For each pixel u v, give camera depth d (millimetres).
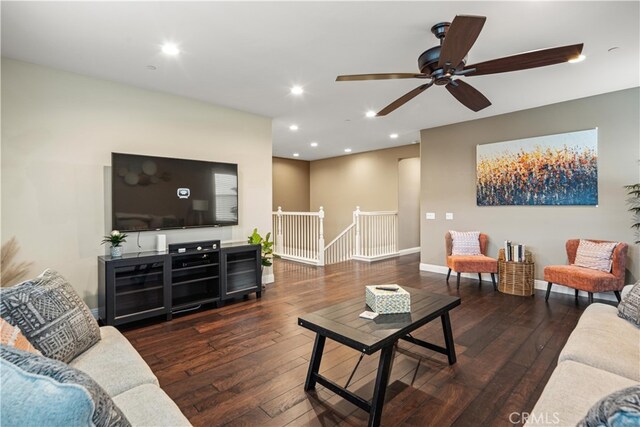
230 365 2428
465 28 1799
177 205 3797
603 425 621
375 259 6910
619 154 3840
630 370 1460
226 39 2621
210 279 3848
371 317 2100
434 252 5695
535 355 2553
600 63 3074
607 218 3928
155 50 2801
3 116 2893
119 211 3367
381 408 1752
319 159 9570
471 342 2799
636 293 2016
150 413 1205
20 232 2973
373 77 2486
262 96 3982
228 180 4281
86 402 600
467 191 5207
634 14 2279
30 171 3025
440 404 1944
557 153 4277
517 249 4289
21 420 564
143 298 3330
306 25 2426
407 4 2174
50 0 2088
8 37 2564
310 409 1915
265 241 4594
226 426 1762
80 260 3287
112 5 2152
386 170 7844
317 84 3598
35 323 1396
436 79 2480
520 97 4039
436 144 5586
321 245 6285
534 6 2193
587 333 1838
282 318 3434
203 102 4188
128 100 3600
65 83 3213
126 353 1649
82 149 3307
